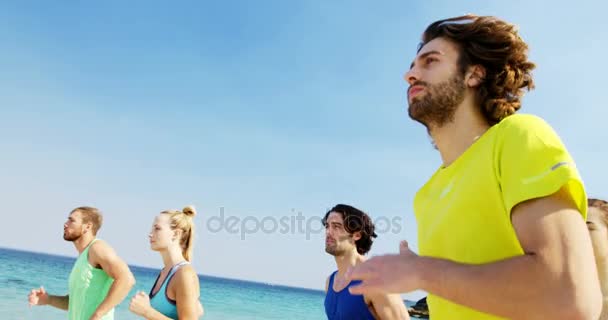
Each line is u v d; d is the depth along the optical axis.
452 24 1.47
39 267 48.31
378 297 3.37
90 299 4.41
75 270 4.54
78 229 4.64
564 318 0.88
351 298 3.58
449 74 1.42
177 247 4.43
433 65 1.46
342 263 3.93
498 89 1.39
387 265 1.03
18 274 38.59
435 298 1.37
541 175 1.00
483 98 1.40
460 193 1.28
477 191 1.22
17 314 18.11
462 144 1.42
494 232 1.17
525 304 0.90
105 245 4.50
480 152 1.26
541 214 0.98
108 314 4.31
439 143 1.52
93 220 4.76
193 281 4.18
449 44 1.46
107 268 4.39
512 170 1.09
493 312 0.94
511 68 1.41
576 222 0.96
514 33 1.44
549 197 0.99
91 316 4.18
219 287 62.88
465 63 1.42
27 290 28.25
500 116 1.39
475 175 1.24
